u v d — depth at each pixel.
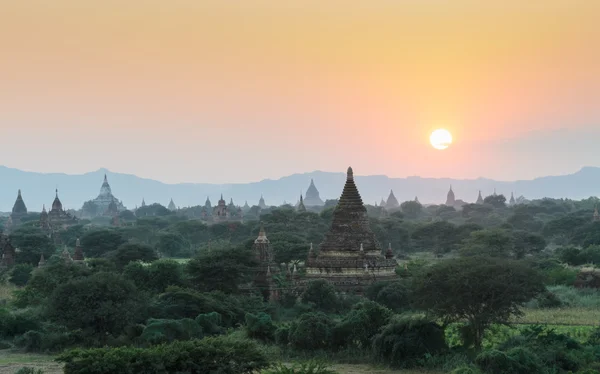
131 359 66.19
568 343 81.69
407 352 80.75
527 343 80.56
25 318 96.44
